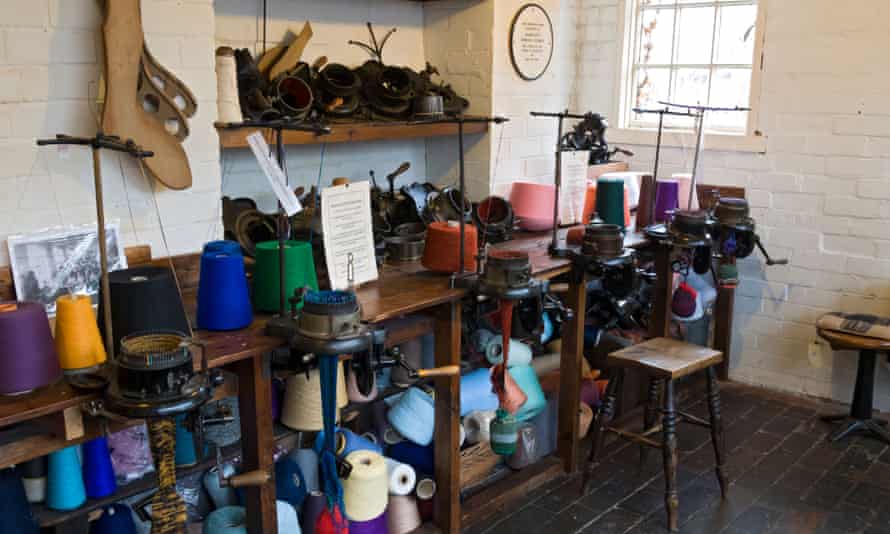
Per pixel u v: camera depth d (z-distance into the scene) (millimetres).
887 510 3133
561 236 3590
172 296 2002
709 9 4410
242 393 2195
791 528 2994
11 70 2117
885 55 3805
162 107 2398
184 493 2566
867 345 3637
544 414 3438
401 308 2393
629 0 4602
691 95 4547
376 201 3244
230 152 3232
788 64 4094
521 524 3018
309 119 3104
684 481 3340
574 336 3250
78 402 1767
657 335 3818
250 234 2781
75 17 2207
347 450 2738
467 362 3102
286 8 3344
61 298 1896
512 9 3785
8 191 2156
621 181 3695
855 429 3789
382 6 3727
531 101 4000
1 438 1775
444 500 2854
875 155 3916
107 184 2342
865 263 4043
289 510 2473
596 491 3264
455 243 2717
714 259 4316
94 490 2186
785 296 4324
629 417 3838
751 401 4234
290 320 2154
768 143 4223
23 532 2025
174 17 2428
